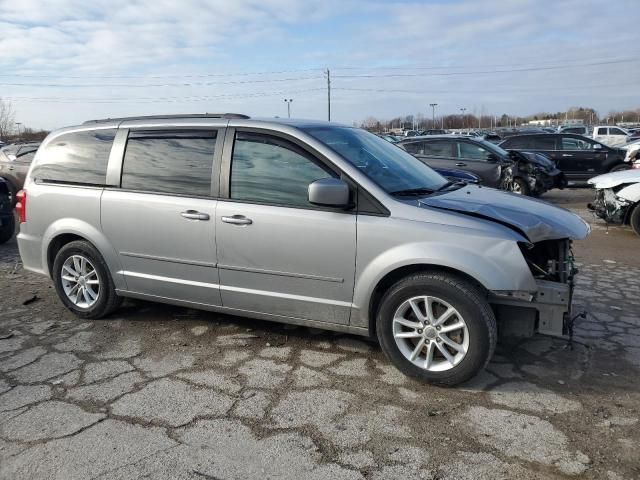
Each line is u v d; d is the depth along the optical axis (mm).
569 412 3268
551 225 3598
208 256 4176
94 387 3635
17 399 3486
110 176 4594
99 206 4598
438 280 3449
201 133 4266
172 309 5168
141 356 4125
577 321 4766
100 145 4703
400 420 3197
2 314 5125
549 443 2951
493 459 2818
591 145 15812
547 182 12719
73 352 4215
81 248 4758
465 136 12695
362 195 3674
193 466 2783
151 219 4359
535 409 3303
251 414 3275
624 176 8953
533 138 16172
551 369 3838
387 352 3682
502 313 3635
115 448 2943
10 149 12383
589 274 6414
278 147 3961
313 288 3859
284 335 4488
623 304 5242
